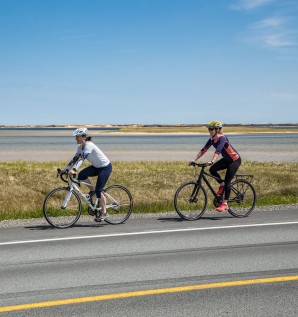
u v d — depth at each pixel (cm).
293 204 1191
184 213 981
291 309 442
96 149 876
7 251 686
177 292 496
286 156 3984
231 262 621
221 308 445
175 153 4719
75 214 959
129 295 486
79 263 617
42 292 498
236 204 1043
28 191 1521
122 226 891
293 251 685
